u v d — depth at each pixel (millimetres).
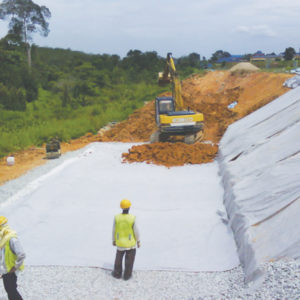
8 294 4688
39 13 51781
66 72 53438
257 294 4309
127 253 5801
